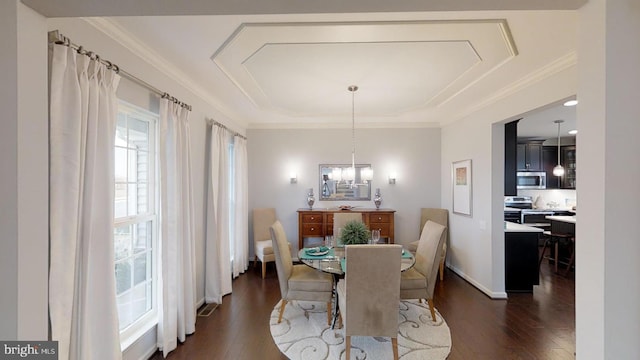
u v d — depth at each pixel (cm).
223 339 262
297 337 265
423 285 295
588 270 116
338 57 252
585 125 118
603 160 111
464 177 422
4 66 112
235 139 436
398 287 224
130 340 213
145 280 249
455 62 260
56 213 147
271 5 123
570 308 325
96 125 168
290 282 295
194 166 313
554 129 560
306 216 488
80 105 156
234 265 437
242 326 286
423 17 191
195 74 282
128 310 229
